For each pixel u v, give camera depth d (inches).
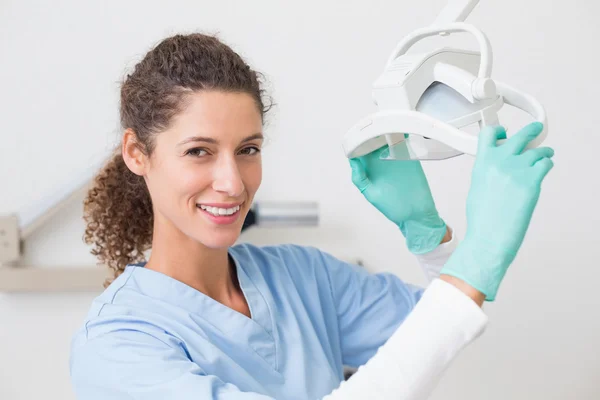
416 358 27.2
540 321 68.0
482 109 30.8
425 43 64.8
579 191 67.0
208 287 39.5
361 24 64.1
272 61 64.1
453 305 27.5
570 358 68.2
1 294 63.5
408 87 31.1
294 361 39.4
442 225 40.3
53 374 64.8
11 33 62.2
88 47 62.8
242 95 35.1
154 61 36.0
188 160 34.7
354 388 27.4
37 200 63.6
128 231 44.5
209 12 63.4
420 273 66.2
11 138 63.1
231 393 29.6
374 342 44.6
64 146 63.5
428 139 32.9
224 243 35.8
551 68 65.5
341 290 44.9
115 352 33.0
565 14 64.9
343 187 65.4
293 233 65.3
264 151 64.6
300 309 42.1
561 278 67.7
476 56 33.2
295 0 63.7
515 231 28.4
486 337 68.1
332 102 64.6
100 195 44.3
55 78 62.9
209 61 35.0
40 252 63.7
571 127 66.2
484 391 68.4
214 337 37.4
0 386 64.4
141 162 37.7
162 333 34.6
